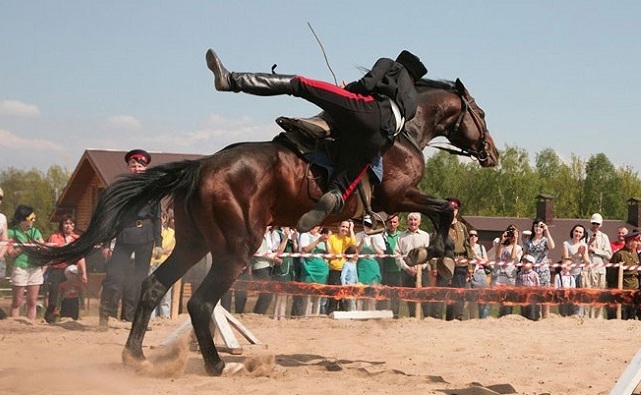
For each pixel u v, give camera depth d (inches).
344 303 571.8
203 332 298.2
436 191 3314.5
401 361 358.0
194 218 303.3
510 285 592.7
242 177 300.8
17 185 1616.6
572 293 559.5
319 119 311.7
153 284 308.3
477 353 386.9
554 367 344.2
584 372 330.0
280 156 307.4
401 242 566.3
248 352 374.9
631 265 597.9
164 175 303.1
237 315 548.1
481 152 369.4
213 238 300.0
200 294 298.5
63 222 503.8
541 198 1948.8
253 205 301.7
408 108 319.0
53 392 259.9
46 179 1720.0
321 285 542.0
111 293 450.9
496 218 1995.6
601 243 612.4
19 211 489.7
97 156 1249.4
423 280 573.0
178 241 310.2
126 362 300.2
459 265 564.1
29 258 300.7
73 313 514.3
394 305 574.2
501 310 591.2
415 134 343.3
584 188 3444.9
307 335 451.8
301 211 314.2
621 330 494.6
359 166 310.8
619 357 376.8
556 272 609.0
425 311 573.9
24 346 372.2
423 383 293.1
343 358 364.5
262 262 554.3
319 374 307.7
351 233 573.6
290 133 312.7
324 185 313.0
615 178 3430.1
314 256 552.7
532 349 403.2
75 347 373.1
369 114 306.3
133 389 268.8
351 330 478.6
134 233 450.9
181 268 311.3
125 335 430.9
